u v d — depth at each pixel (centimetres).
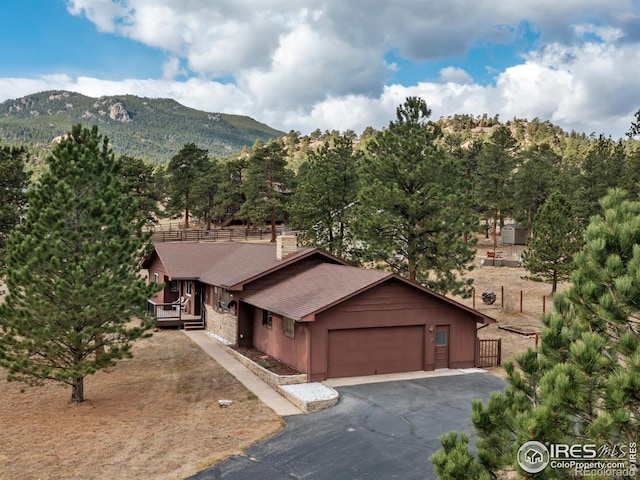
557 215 3416
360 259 3269
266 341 2402
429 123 2891
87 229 1675
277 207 6012
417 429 1477
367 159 2916
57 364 1694
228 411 1653
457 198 2695
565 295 817
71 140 1777
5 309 1598
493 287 4062
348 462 1266
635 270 695
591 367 666
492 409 769
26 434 1466
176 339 2800
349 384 1938
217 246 3603
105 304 1644
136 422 1560
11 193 3266
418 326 2147
